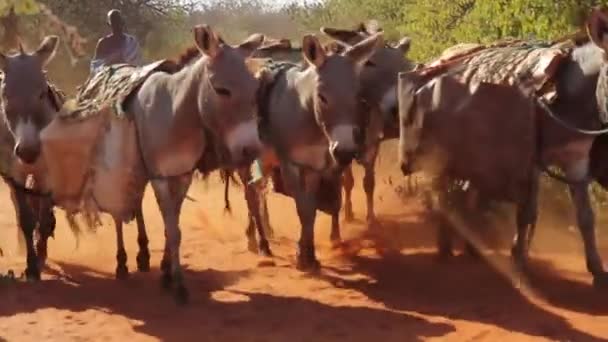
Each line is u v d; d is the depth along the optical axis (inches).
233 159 256.5
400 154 325.4
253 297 295.9
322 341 249.4
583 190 291.6
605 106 264.5
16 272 339.3
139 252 336.2
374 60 343.9
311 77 298.2
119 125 291.7
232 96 253.6
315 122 302.7
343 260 348.8
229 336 255.0
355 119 287.7
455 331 255.1
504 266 328.8
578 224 294.2
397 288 304.0
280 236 404.5
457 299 288.4
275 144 321.7
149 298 296.0
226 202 379.2
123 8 968.3
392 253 358.3
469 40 456.1
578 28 377.7
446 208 335.6
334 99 282.8
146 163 283.7
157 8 1023.0
